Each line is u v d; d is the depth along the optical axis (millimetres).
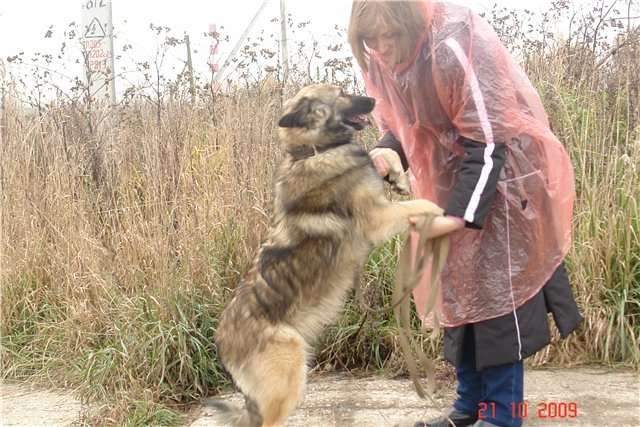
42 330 5203
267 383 3262
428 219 3062
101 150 6172
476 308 3174
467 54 2965
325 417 3936
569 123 5047
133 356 4406
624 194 4773
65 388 4727
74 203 5605
